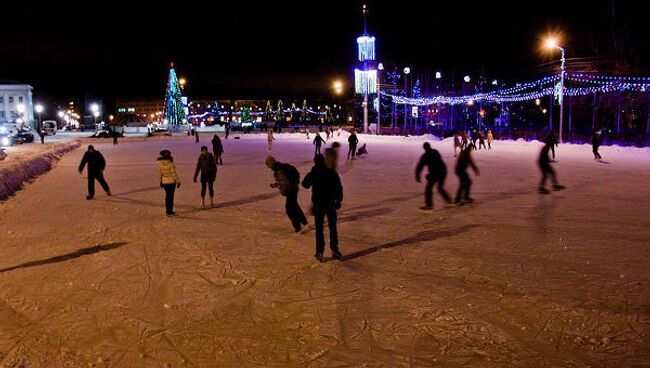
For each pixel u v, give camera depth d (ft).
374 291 19.65
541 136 118.21
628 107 122.31
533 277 20.83
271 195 44.70
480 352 14.57
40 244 28.22
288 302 18.72
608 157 80.79
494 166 67.26
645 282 19.93
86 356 15.01
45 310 18.57
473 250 25.05
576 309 17.42
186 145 141.38
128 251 26.32
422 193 44.11
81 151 120.06
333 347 15.12
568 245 25.68
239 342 15.60
